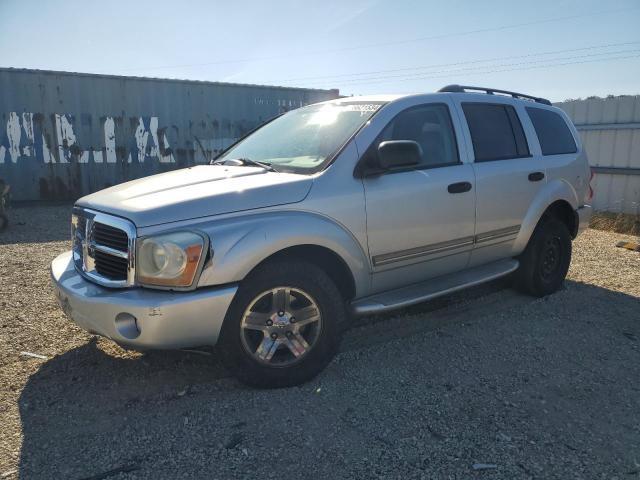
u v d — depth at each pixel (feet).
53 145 36.42
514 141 15.66
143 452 8.65
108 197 10.88
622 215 31.89
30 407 10.01
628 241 26.86
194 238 9.48
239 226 9.91
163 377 11.26
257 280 10.18
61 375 11.32
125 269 9.69
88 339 13.20
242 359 10.32
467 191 13.56
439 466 8.38
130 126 38.42
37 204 36.65
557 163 16.70
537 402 10.41
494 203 14.35
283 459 8.49
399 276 12.69
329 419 9.66
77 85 36.47
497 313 15.47
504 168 14.69
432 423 9.60
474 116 14.69
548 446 8.96
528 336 13.76
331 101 14.38
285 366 10.67
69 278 10.75
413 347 12.97
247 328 10.31
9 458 8.45
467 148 14.06
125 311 9.29
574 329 14.29
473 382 11.19
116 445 8.83
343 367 11.82
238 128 42.22
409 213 12.32
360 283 11.86
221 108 41.29
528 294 17.07
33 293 16.85
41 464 8.32
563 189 16.70
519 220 15.29
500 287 17.98
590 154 35.78
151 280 9.46
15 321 14.34
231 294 9.77
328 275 12.03
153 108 38.91
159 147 39.60
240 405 10.11
